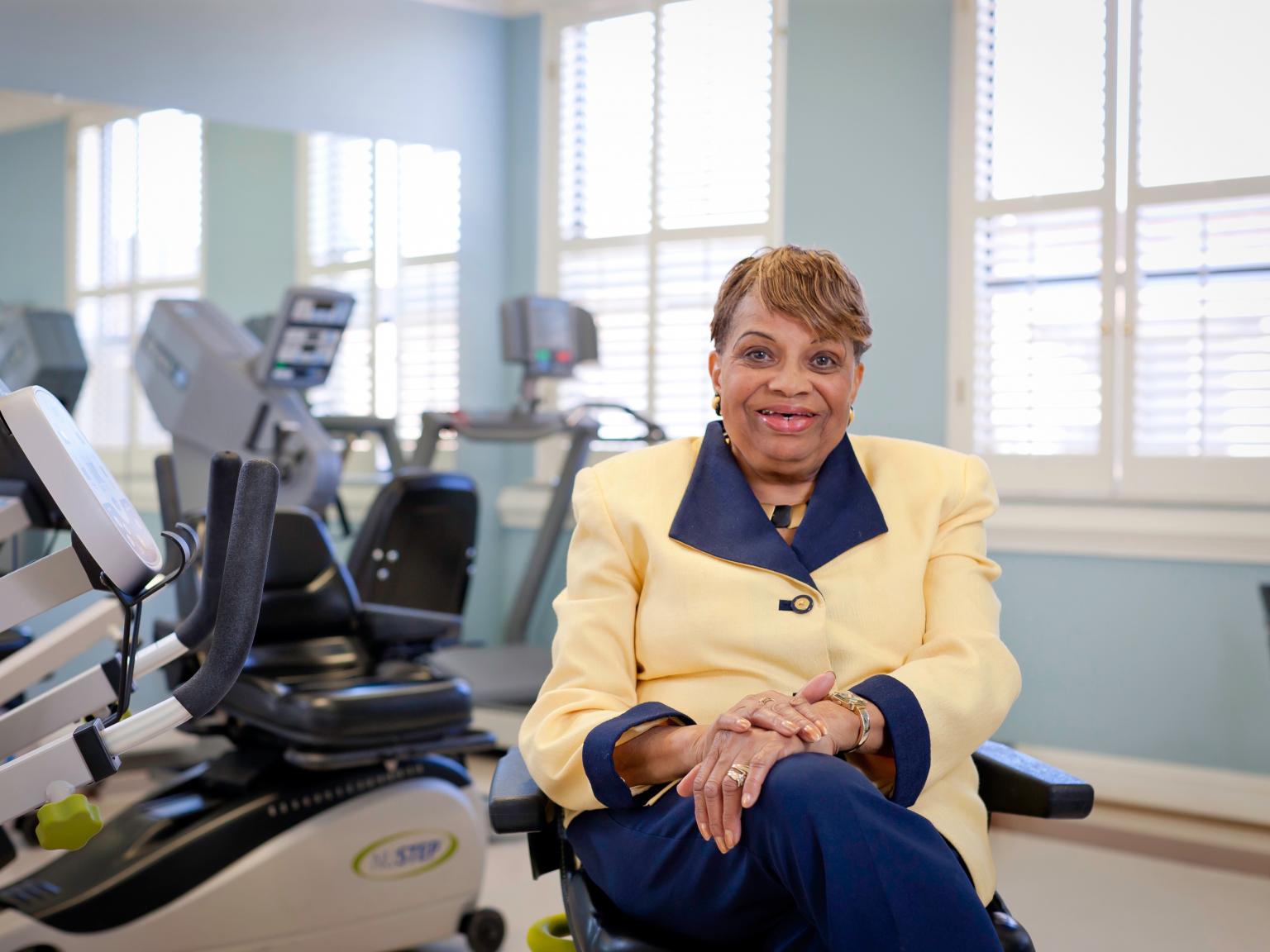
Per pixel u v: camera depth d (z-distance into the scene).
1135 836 3.35
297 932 2.22
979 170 3.92
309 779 2.30
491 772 3.84
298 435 3.60
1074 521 3.66
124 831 2.23
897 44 4.06
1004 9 3.87
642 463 1.51
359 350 4.54
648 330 4.64
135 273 3.96
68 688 1.39
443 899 2.39
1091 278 3.76
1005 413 3.88
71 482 1.18
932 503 1.46
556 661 1.43
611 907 1.33
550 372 4.29
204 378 3.71
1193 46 3.59
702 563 1.41
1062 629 3.72
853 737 1.24
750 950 1.27
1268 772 3.43
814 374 1.39
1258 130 3.52
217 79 4.20
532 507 4.86
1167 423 3.64
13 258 3.75
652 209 4.62
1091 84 3.75
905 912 1.05
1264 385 3.51
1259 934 2.65
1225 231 3.55
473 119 4.91
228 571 1.25
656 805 1.30
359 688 2.22
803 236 4.24
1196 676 3.53
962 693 1.30
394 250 4.65
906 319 4.04
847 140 4.15
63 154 3.87
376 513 2.96
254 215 4.26
